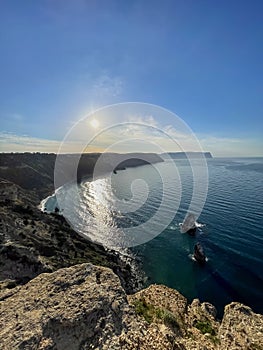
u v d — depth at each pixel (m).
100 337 7.54
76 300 8.51
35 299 8.72
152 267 32.94
